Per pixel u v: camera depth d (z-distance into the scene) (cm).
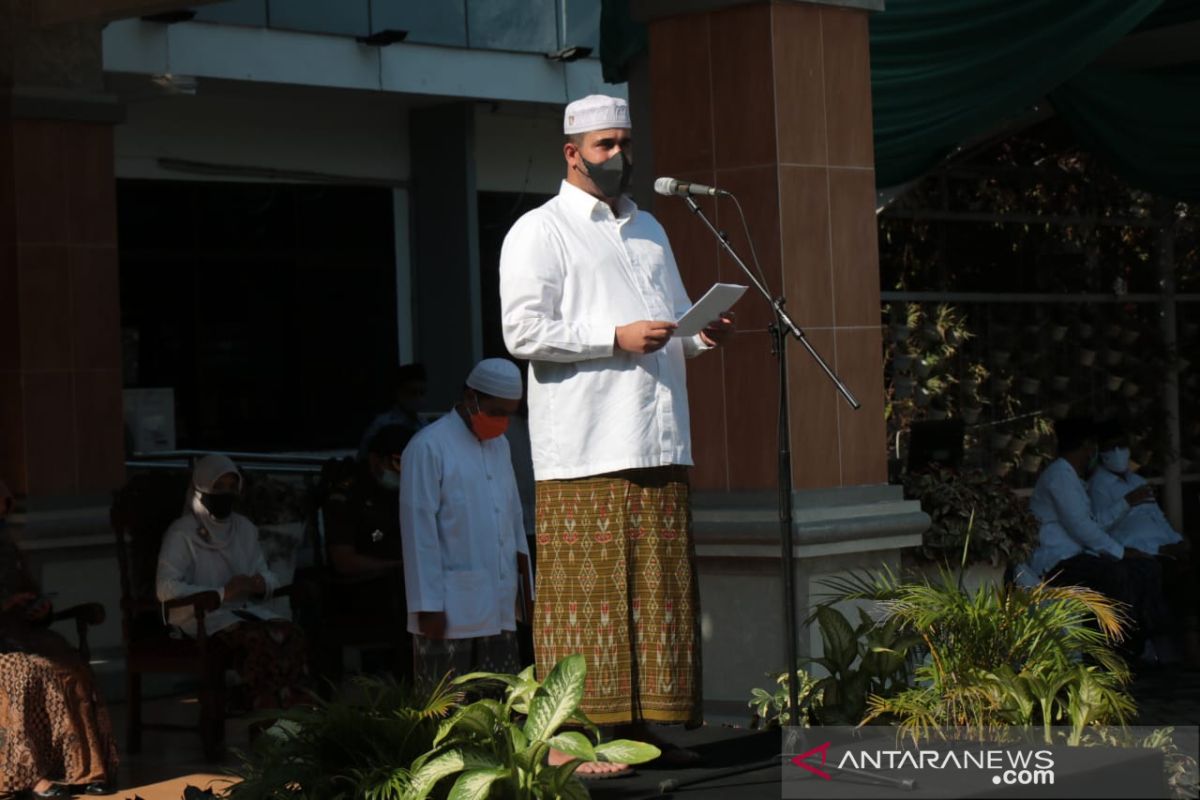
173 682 1242
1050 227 1581
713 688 966
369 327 2073
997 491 1098
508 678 756
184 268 1914
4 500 962
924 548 1057
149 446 1852
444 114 2048
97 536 1242
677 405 776
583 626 760
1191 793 677
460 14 1964
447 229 2062
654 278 786
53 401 1236
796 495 940
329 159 2003
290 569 1221
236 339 1967
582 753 675
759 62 953
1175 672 1178
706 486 974
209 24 1742
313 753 733
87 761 909
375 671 1241
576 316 766
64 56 1245
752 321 957
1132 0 1152
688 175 979
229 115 1909
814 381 957
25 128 1228
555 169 2197
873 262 989
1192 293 1697
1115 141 1388
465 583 894
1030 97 1129
